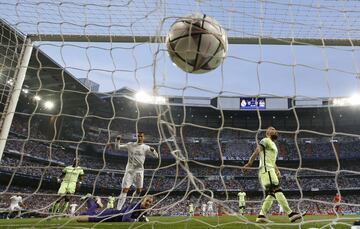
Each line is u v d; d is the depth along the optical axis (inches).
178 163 143.6
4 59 276.1
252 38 258.4
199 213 975.0
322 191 1435.8
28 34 265.4
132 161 310.3
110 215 206.2
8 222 256.7
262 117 1763.0
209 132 1736.0
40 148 1336.1
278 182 217.3
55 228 173.3
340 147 1616.6
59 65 1003.9
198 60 142.6
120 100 1503.4
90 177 1397.6
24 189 1225.4
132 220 220.7
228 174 1510.8
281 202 212.4
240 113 1721.2
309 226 183.6
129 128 1658.5
